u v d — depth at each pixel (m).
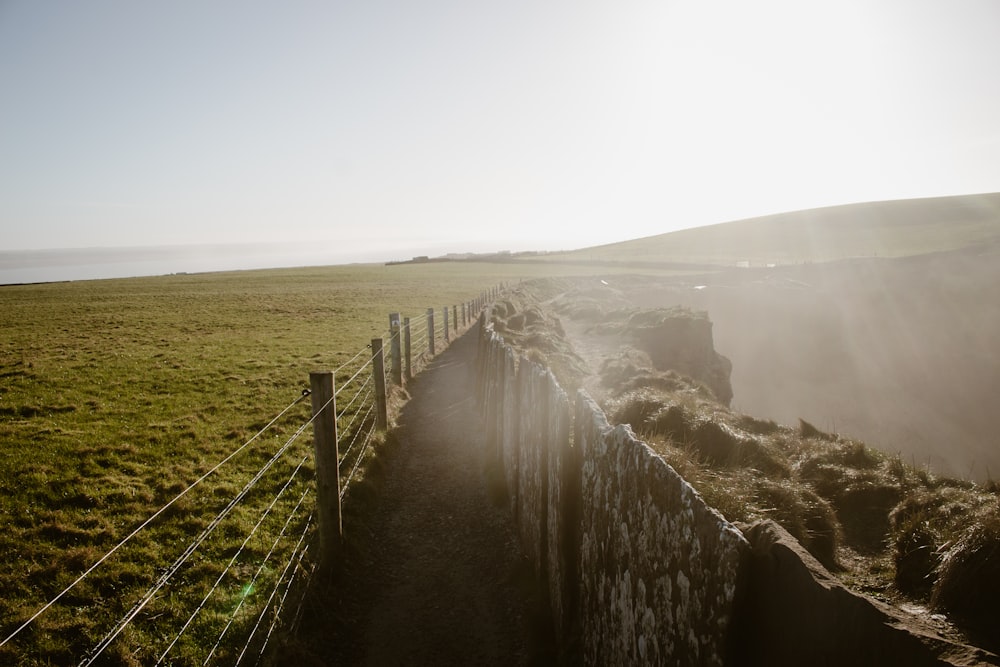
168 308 40.38
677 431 7.67
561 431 5.79
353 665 5.88
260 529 8.10
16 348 23.69
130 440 11.87
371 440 11.38
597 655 4.84
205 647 5.78
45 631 5.81
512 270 91.25
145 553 7.39
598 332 23.16
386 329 29.78
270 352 22.78
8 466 10.15
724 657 2.92
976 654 2.14
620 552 4.36
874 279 52.72
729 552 2.93
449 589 7.12
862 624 2.46
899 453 7.51
